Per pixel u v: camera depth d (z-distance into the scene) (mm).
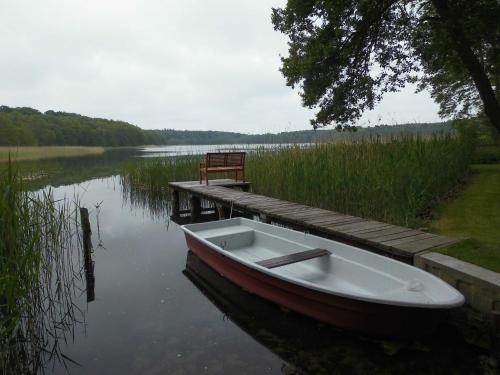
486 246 3762
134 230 8039
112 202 11617
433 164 7125
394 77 9828
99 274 5141
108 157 37156
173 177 12844
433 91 19719
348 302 2945
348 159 7973
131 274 5125
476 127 14352
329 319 3211
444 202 7031
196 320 3684
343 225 5027
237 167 9742
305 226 5266
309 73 8617
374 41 9172
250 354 3010
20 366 2965
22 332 3330
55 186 14422
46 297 4129
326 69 8594
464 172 10352
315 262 4195
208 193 8258
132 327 3561
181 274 5117
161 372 2785
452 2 7445
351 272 3729
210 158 9328
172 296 4328
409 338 2918
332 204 6895
